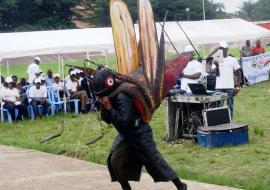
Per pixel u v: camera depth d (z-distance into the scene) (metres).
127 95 5.74
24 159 9.98
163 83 6.27
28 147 11.54
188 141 10.91
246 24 27.17
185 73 11.23
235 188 7.14
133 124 5.85
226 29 26.48
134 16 49.62
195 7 68.38
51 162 9.59
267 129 12.19
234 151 9.82
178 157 9.51
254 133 11.66
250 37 26.31
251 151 9.75
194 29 25.69
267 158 9.17
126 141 6.04
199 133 10.46
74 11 64.81
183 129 11.06
